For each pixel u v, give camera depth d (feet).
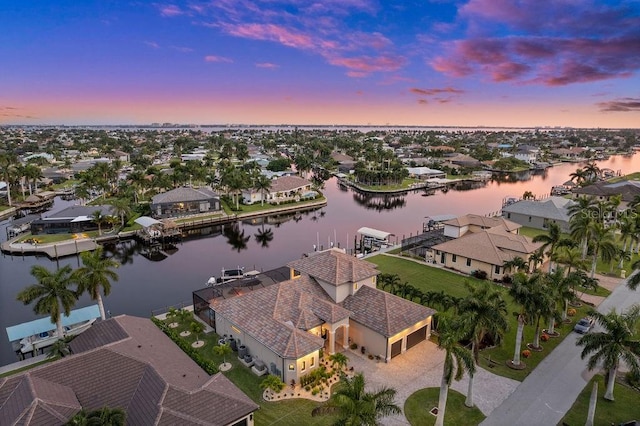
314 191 470.80
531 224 311.68
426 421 103.24
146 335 122.31
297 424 102.37
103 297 202.08
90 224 311.47
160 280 225.56
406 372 124.98
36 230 301.22
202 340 143.95
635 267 159.43
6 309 187.73
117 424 78.59
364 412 75.82
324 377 118.62
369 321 134.10
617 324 101.30
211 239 316.60
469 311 105.09
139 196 435.94
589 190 387.96
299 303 137.39
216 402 93.56
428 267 225.35
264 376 122.42
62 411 84.74
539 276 128.16
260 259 262.88
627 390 115.55
